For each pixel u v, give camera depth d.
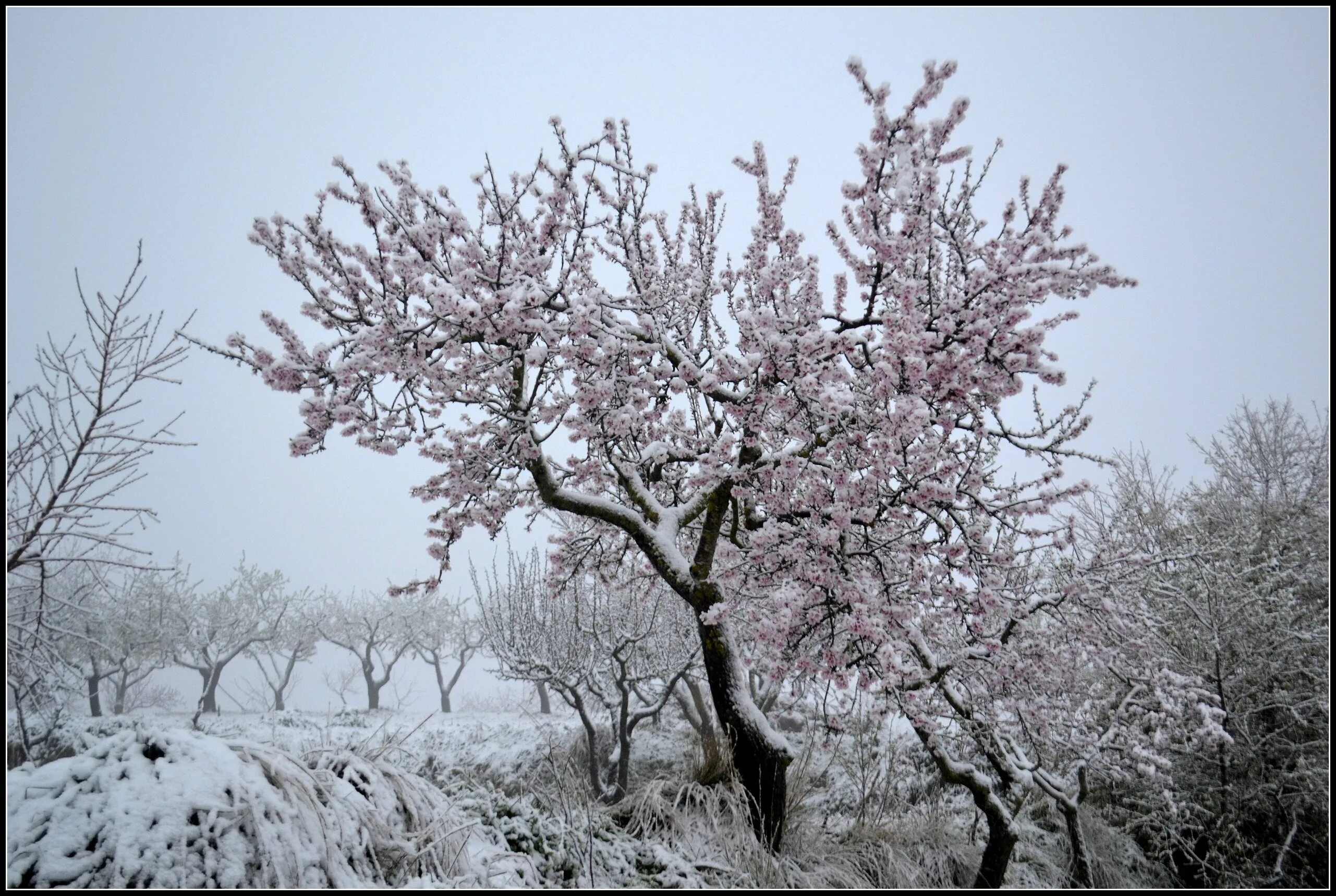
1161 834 7.48
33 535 4.51
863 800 6.59
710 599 6.03
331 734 14.38
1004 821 5.55
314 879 3.02
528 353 5.24
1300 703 7.55
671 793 5.67
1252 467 11.76
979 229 5.65
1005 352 4.72
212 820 2.88
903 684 5.28
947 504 5.22
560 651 10.59
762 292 5.37
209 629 24.77
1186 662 7.86
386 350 5.15
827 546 5.14
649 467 7.11
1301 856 7.00
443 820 3.94
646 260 7.02
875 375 4.91
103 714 20.72
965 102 4.26
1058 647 6.69
